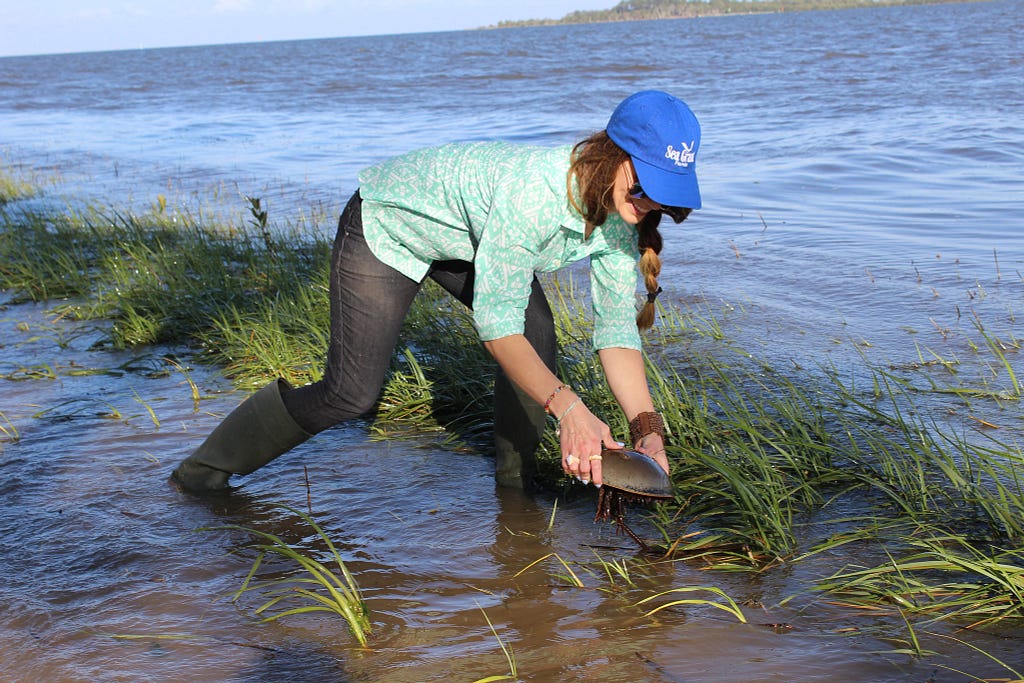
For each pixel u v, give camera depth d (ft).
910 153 39.55
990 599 8.48
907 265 22.29
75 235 28.27
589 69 133.28
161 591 9.41
